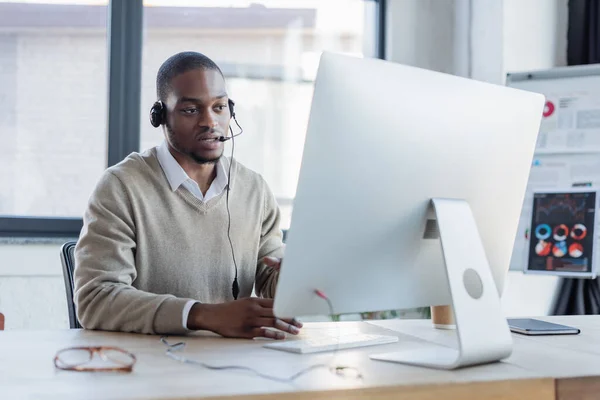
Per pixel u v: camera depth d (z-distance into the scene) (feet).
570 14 11.51
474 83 3.88
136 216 5.61
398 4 11.84
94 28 10.97
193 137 5.74
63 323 9.92
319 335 4.55
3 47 10.84
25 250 9.82
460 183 3.95
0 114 10.80
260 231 6.29
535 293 11.19
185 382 3.04
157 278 5.74
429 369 3.50
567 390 3.38
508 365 3.66
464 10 11.82
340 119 3.40
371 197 3.60
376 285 3.82
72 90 10.93
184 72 5.70
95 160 10.96
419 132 3.67
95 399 2.72
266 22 11.62
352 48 11.93
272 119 11.59
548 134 10.89
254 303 4.39
